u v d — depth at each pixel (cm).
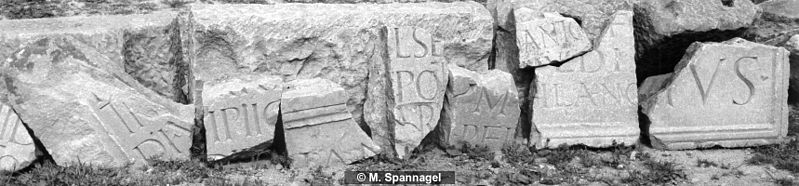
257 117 607
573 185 586
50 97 587
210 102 594
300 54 670
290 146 612
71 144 588
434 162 640
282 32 659
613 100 689
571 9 752
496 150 677
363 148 630
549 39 695
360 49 682
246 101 602
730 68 684
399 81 642
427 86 649
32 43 608
